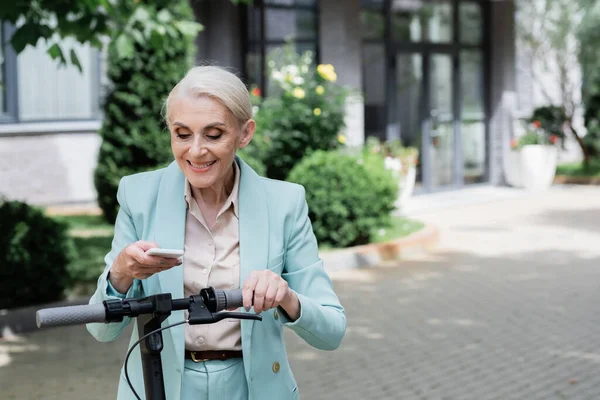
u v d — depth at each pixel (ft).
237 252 7.43
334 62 42.91
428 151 48.73
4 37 40.01
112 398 16.24
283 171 36.04
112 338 7.62
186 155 6.89
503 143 52.65
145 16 21.26
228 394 7.32
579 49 57.31
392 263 30.19
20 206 22.09
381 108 46.06
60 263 22.09
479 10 51.55
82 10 20.42
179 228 7.34
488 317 22.65
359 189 30.22
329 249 30.27
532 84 63.31
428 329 21.44
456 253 32.04
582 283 26.81
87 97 42.60
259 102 36.65
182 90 6.85
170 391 7.23
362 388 16.96
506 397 16.47
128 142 33.71
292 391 7.63
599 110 58.29
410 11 47.29
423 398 16.38
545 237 35.37
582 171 58.29
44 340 20.44
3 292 21.36
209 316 6.41
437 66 49.11
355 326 21.77
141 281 7.37
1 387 16.87
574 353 19.39
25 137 40.42
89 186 42.34
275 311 7.43
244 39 44.52
